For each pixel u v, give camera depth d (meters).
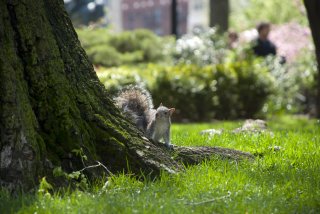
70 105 5.87
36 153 5.41
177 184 5.77
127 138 6.14
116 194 5.34
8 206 4.89
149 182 5.73
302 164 6.94
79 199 5.15
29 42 5.64
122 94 8.66
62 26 6.26
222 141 8.34
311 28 14.32
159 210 4.88
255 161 7.07
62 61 5.95
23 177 5.28
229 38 21.56
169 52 21.69
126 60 20.45
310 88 18.72
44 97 5.71
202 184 5.78
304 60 19.61
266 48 19.52
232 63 17.12
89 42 21.06
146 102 8.44
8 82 5.28
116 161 5.99
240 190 5.62
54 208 4.89
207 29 23.27
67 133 5.75
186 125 13.89
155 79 16.05
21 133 5.31
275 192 5.62
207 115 16.50
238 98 16.80
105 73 15.56
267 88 16.98
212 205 5.11
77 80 6.13
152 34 21.86
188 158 6.78
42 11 5.83
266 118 17.09
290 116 17.81
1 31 5.39
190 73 16.80
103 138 6.02
